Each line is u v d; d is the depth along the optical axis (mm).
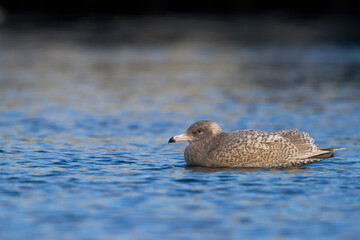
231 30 95688
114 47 79688
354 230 17578
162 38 87688
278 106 42094
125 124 36188
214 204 19875
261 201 20234
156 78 56281
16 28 95125
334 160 26828
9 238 16812
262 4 116062
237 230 17500
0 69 61250
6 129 34125
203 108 41719
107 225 17844
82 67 63375
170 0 115438
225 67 63656
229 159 24969
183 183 22422
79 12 112688
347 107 41438
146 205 19703
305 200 20391
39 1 112750
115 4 114375
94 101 44438
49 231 17344
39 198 20422
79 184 22250
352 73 58719
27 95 46625
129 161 26484
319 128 34656
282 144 25094
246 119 37656
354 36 89312
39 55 72125
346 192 21375
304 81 54000
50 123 36156
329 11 114188
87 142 30859
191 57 71625
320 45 81750
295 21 105125
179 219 18359
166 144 30750
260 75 57969
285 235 17188
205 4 115812
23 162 25891
